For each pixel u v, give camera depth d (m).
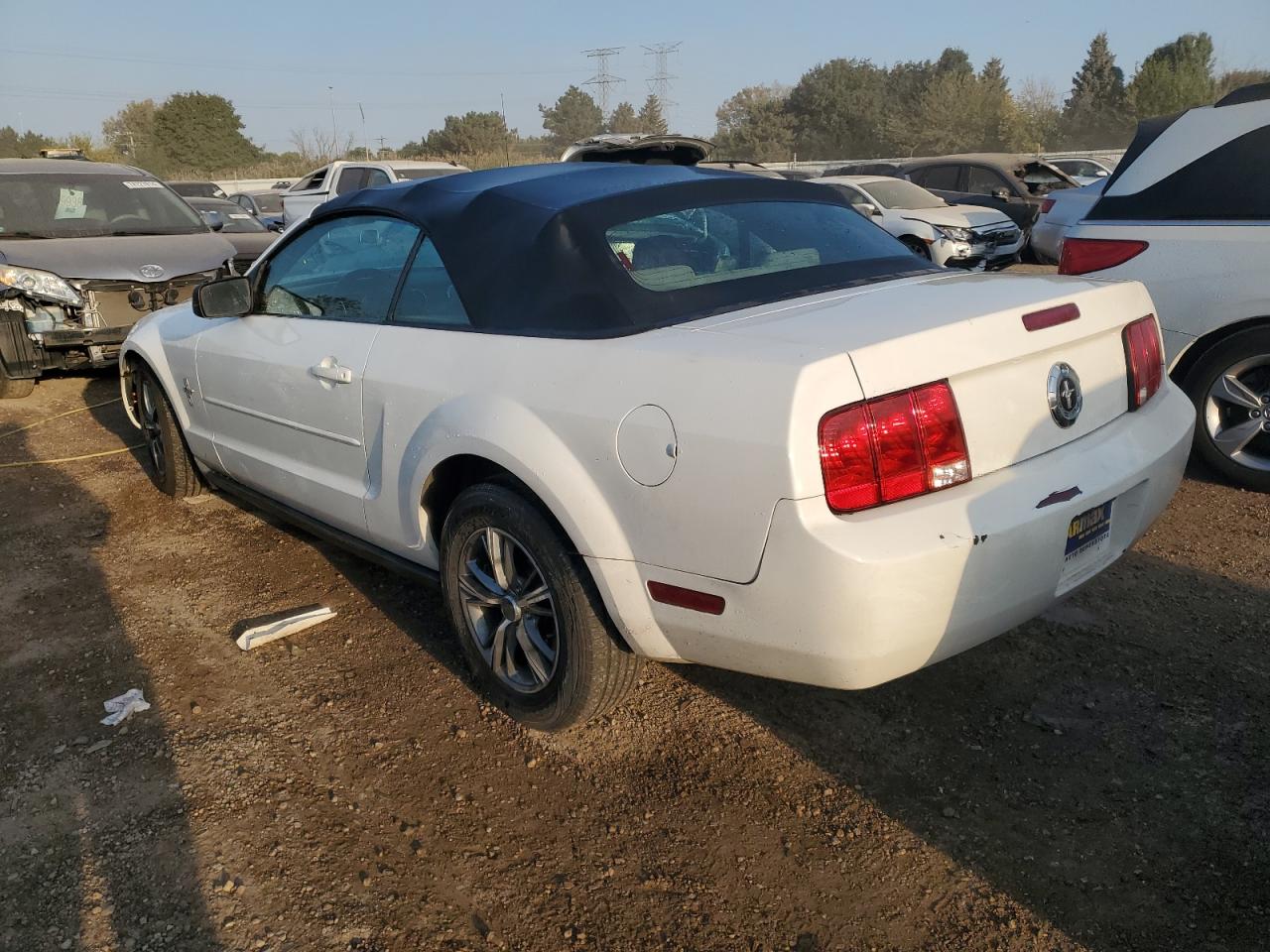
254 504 4.27
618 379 2.39
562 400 2.49
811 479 2.07
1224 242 4.39
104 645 3.51
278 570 4.12
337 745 2.89
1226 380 4.52
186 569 4.16
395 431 3.04
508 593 2.86
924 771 2.69
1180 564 3.81
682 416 2.23
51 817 2.58
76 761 2.82
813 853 2.41
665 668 3.27
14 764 2.81
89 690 3.20
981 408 2.26
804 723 2.93
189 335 4.28
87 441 6.13
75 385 7.75
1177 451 2.71
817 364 2.08
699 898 2.28
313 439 3.51
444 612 3.70
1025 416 2.35
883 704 3.00
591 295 2.65
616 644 2.63
